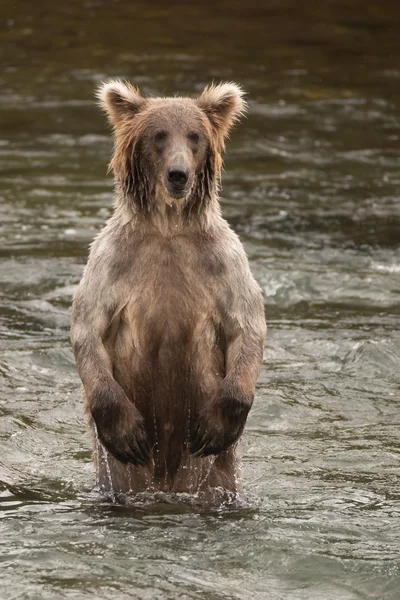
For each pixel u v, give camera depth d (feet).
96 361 34.27
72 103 103.60
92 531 33.01
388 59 119.65
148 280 34.83
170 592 28.96
